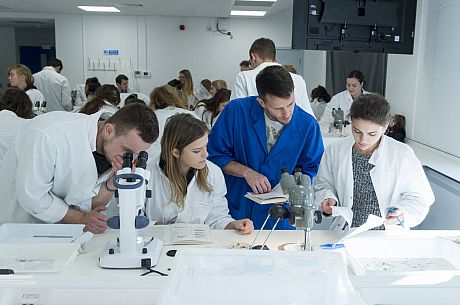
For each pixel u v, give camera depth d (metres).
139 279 0.87
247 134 2.24
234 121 2.26
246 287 0.79
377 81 6.00
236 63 9.09
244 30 8.98
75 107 7.19
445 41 4.04
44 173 1.70
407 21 3.50
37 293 0.82
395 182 1.98
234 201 2.33
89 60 9.02
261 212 2.26
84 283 0.85
